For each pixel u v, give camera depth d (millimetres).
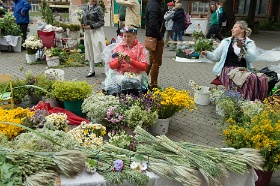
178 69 8000
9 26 9641
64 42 9125
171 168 2271
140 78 4438
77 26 9312
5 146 2271
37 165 2076
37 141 2334
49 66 7863
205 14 16453
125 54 4258
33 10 23906
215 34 12094
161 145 2525
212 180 2293
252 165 2473
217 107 4812
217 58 5012
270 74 4754
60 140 2422
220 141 4008
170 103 3895
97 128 3102
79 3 15539
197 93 5258
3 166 1992
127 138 2881
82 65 7969
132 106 3730
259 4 20781
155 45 5293
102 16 6465
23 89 4578
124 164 2291
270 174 2916
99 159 2324
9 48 9805
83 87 4441
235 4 21125
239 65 4883
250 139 2783
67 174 2119
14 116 3324
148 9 5215
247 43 4840
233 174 2459
